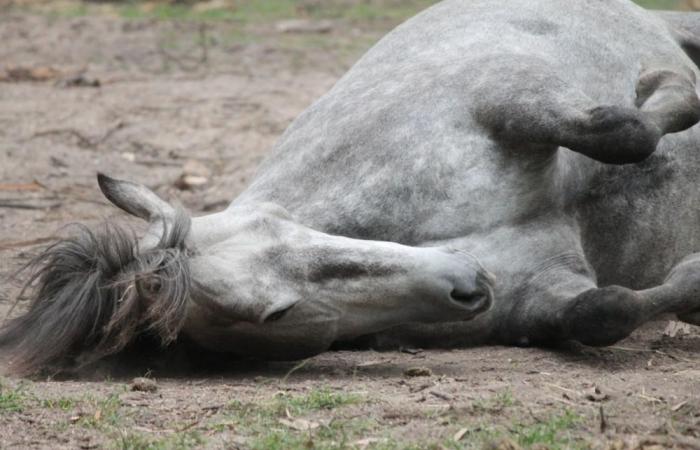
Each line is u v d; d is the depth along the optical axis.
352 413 13.66
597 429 13.05
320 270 14.80
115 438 13.07
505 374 15.35
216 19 47.31
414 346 16.83
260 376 15.59
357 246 14.92
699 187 18.39
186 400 14.34
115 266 14.98
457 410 13.54
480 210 16.47
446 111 16.75
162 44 42.72
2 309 18.70
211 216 15.33
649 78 18.17
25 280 19.95
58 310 15.03
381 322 15.03
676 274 16.53
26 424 13.62
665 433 12.90
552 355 16.34
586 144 15.95
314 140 17.12
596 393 14.24
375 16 47.88
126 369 15.59
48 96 34.81
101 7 49.91
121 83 36.88
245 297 14.60
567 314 15.79
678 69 18.69
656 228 18.00
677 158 18.09
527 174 16.62
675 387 14.60
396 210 16.33
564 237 16.97
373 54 18.67
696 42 20.48
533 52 18.03
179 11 48.94
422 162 16.44
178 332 14.86
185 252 14.77
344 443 12.62
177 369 15.77
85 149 29.66
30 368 15.05
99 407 13.99
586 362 16.08
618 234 17.78
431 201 16.38
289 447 12.64
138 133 30.55
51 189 26.55
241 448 12.73
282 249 14.91
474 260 14.97
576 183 17.34
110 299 14.88
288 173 16.91
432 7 19.55
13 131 30.88
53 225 24.14
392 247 14.94
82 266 15.19
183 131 30.72
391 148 16.56
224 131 30.70
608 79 18.31
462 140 16.58
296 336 14.99
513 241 16.62
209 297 14.66
